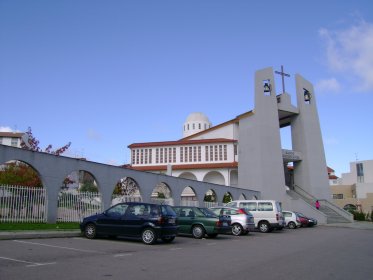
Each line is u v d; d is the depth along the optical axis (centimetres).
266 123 4372
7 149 1744
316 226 3438
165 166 5281
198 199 3238
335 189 7431
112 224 1425
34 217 1867
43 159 1925
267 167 4253
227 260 1028
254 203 2434
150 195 2681
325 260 1071
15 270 768
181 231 1784
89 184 4150
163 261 976
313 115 4791
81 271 791
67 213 2062
